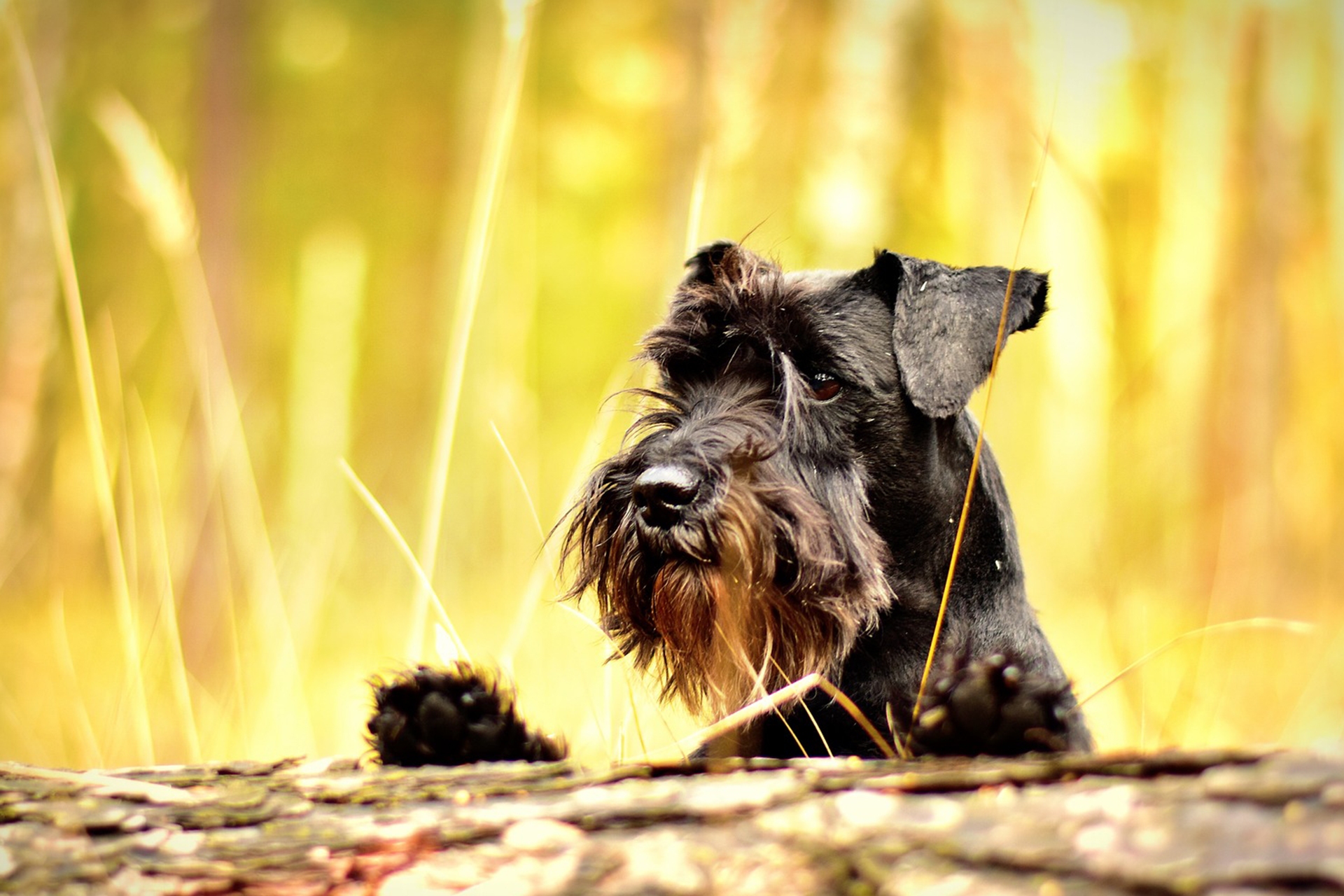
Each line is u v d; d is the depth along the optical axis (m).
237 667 3.83
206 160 12.38
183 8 14.28
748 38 5.11
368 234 17.09
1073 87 7.95
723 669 3.32
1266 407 9.27
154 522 4.32
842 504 3.41
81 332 3.70
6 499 6.99
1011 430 6.98
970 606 3.62
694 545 3.23
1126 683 4.09
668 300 4.32
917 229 8.55
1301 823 1.35
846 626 3.28
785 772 1.80
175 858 1.74
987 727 2.17
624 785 1.85
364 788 1.96
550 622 4.18
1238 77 9.81
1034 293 3.66
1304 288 10.03
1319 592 7.71
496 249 5.50
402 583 5.80
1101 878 1.36
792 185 6.60
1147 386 6.46
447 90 16.86
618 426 5.94
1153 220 9.14
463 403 6.20
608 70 15.73
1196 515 7.87
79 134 12.93
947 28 7.61
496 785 1.92
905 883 1.43
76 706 3.84
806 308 3.63
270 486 8.21
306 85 16.44
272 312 15.07
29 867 1.72
